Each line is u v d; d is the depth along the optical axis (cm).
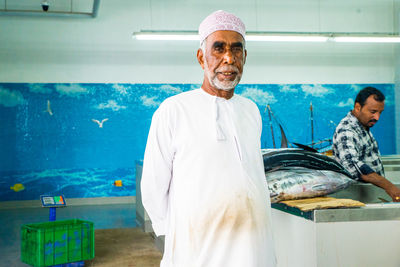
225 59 158
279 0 1041
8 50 925
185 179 156
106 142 959
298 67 1045
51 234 386
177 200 157
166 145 162
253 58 1032
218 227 153
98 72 964
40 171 925
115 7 976
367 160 296
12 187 906
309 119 1042
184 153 158
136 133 974
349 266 177
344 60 1059
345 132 283
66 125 942
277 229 223
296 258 197
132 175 966
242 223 154
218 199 153
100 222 691
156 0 995
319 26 1055
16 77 925
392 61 1077
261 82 1034
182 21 1005
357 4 1068
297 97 1042
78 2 959
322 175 227
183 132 160
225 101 168
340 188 228
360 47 1064
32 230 388
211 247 152
